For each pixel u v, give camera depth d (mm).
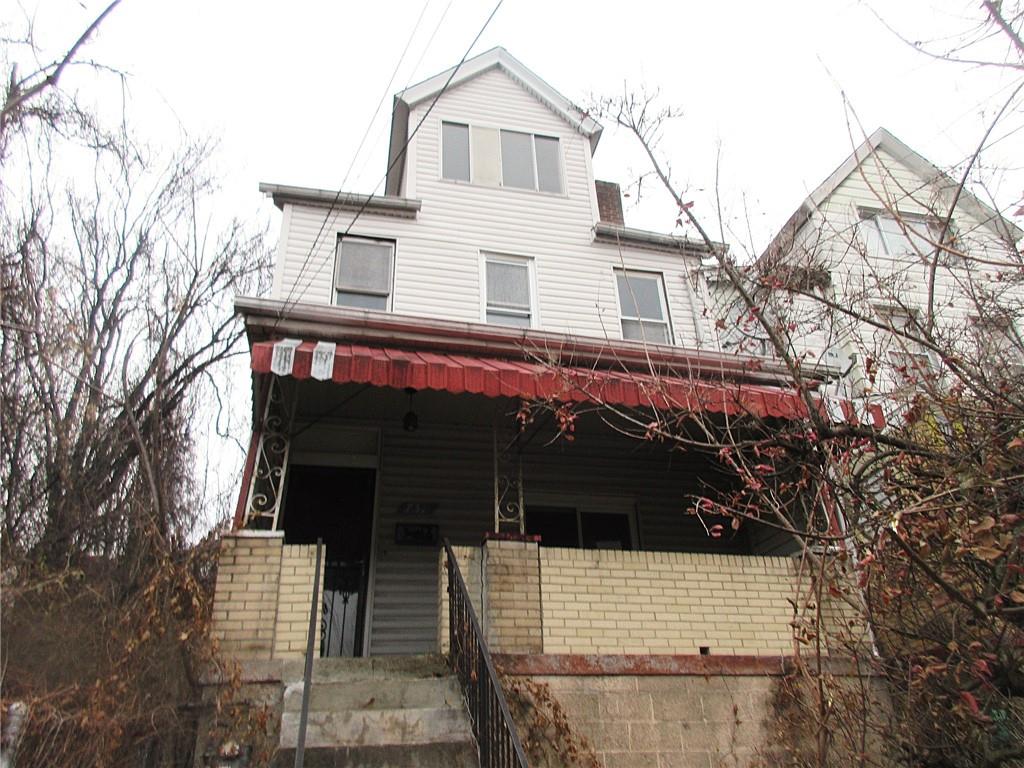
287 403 9258
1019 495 5531
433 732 5895
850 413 6898
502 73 15125
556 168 14203
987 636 6238
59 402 10891
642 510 11039
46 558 9305
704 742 6980
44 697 5660
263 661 6328
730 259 8078
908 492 6320
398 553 9852
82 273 12094
